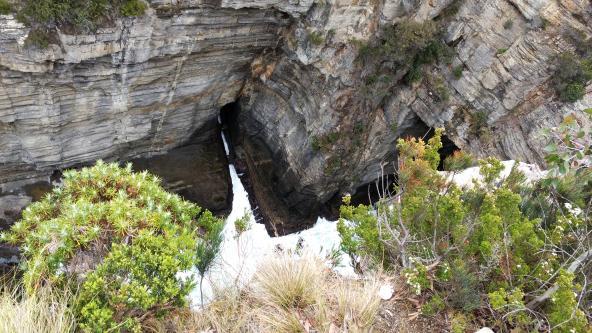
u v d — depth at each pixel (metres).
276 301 6.07
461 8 17.27
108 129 17.23
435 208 6.42
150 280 5.49
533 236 6.16
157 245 5.67
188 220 7.24
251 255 9.47
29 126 15.02
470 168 10.07
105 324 5.20
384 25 17.05
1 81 13.30
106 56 14.41
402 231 6.89
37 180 17.19
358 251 7.27
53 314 5.21
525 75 16.25
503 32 16.36
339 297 5.92
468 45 17.39
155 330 5.89
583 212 6.85
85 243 5.91
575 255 6.32
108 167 7.79
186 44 15.65
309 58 17.42
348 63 17.45
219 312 6.22
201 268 6.75
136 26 14.00
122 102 16.38
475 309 6.06
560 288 5.31
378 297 5.95
